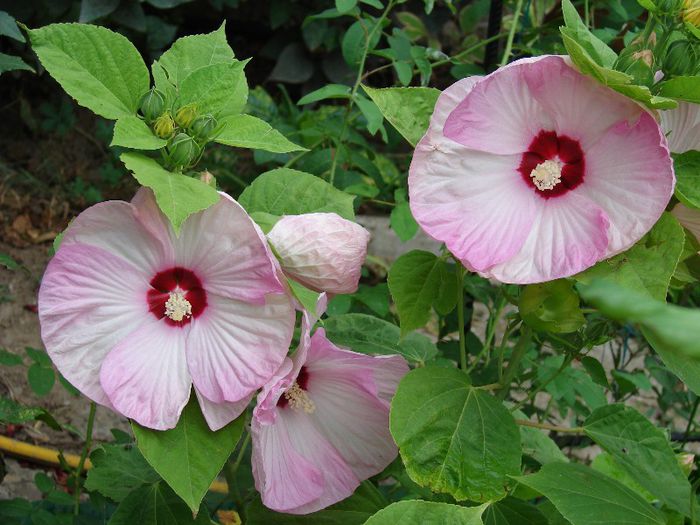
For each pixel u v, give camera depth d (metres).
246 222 0.74
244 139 0.78
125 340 0.77
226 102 0.78
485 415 0.85
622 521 0.78
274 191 0.89
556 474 0.81
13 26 1.32
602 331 0.99
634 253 0.76
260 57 3.37
